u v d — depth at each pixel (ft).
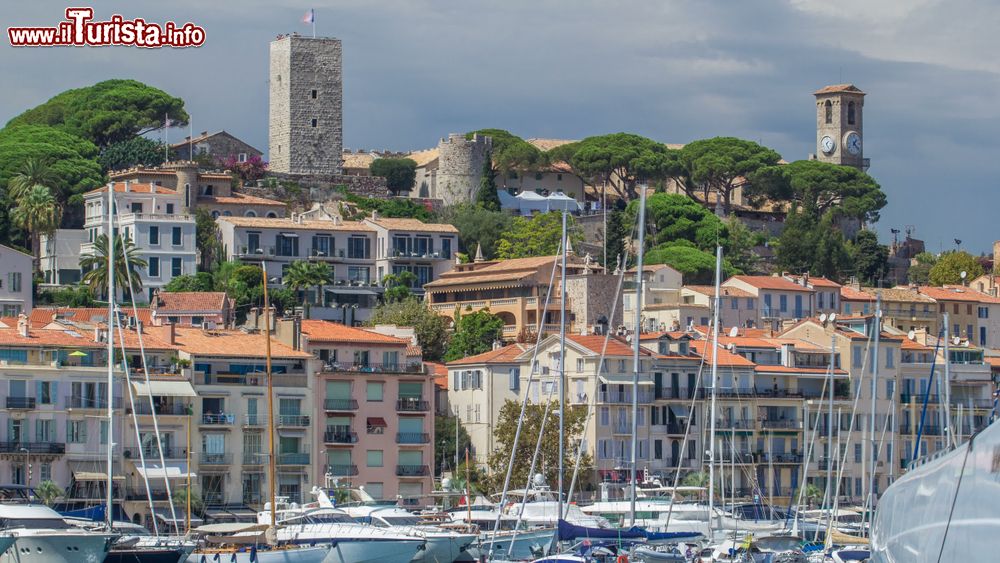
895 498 457.68
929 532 395.55
